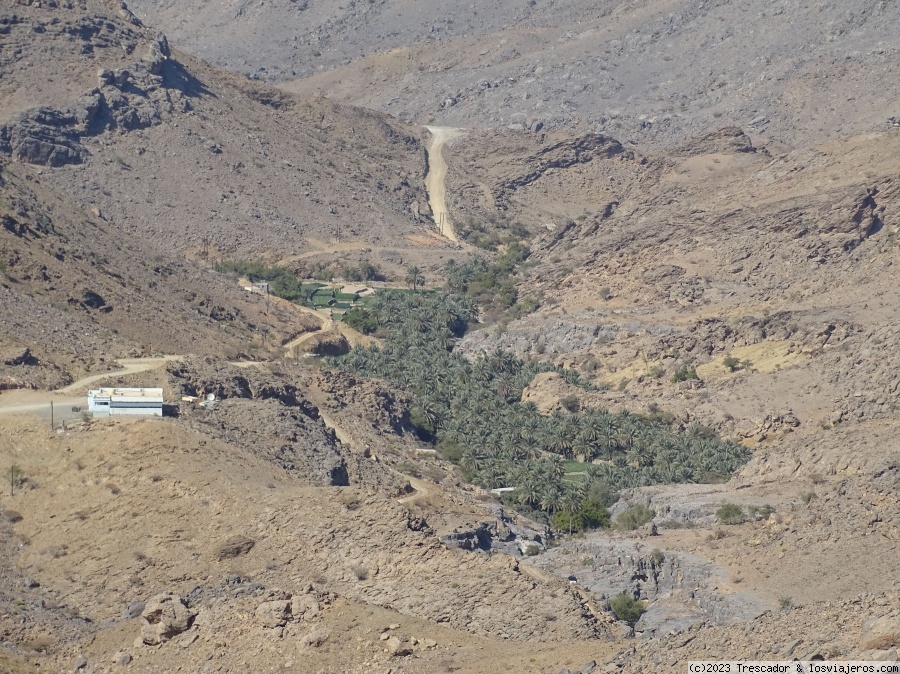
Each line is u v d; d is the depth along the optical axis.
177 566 145.38
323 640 114.25
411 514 147.12
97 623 135.50
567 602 133.38
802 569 161.88
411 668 110.50
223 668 114.06
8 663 122.38
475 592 135.62
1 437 167.38
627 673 98.50
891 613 91.06
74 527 153.00
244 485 157.38
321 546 144.12
